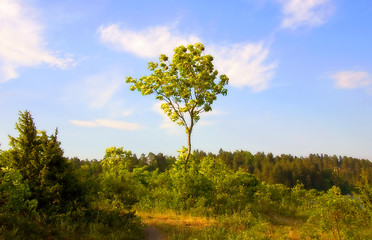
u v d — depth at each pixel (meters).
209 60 19.94
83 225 9.92
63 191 10.47
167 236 10.98
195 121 20.75
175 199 16.52
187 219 14.05
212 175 21.02
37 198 9.91
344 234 9.01
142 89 20.34
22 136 10.58
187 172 17.92
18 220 8.44
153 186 19.88
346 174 118.38
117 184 12.11
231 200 16.84
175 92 19.88
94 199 11.54
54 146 10.66
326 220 9.13
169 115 20.86
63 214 9.73
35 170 10.30
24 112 10.77
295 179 93.81
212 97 19.80
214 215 15.01
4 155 10.40
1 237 7.39
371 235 8.96
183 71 20.33
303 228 9.96
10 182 9.34
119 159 25.64
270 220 15.05
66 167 10.93
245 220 13.38
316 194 22.83
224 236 10.62
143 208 16.91
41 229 8.64
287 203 20.72
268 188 23.05
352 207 9.23
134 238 10.10
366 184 12.87
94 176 12.13
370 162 140.38
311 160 143.88
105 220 10.90
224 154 126.88
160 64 20.53
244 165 115.56
